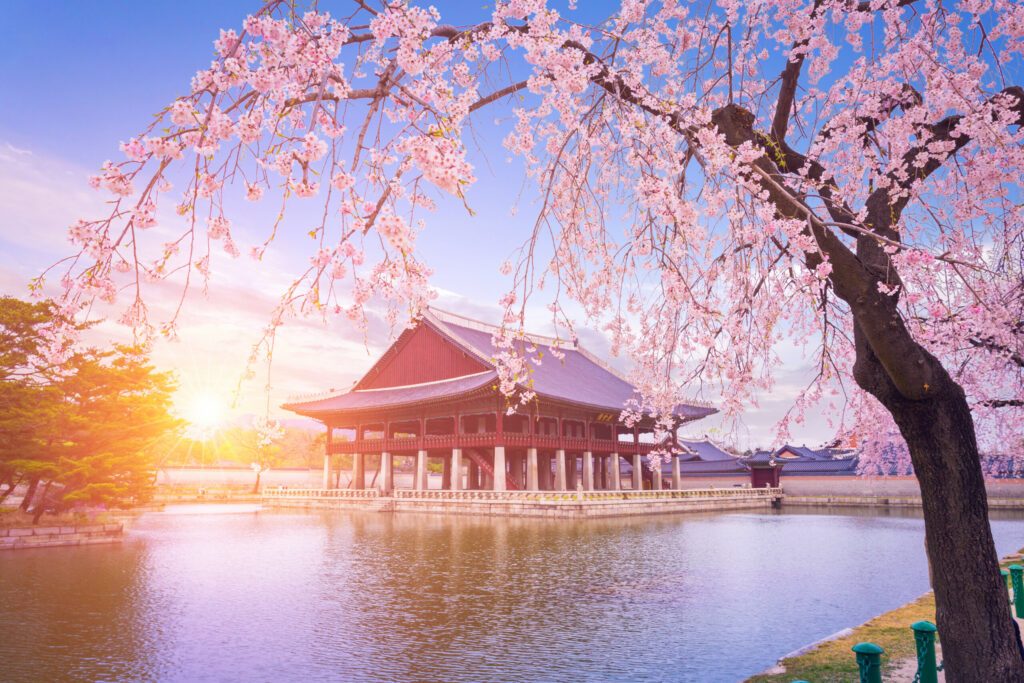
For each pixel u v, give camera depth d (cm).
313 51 314
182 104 288
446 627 1353
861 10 641
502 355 618
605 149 608
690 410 4334
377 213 349
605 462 7406
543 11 441
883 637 995
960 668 528
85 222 322
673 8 581
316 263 332
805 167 573
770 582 1905
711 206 526
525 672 1052
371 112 340
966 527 530
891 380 541
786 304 694
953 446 534
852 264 493
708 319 532
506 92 483
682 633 1301
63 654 1147
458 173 302
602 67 492
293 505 6319
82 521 3158
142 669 1066
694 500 5806
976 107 624
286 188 319
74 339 427
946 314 717
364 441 6325
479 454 5434
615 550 2652
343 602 1606
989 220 720
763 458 7344
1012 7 636
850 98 677
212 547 2750
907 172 629
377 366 6744
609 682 1000
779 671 838
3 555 2464
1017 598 1112
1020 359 791
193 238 336
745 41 625
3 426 2595
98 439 3053
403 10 340
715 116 546
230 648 1192
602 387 6638
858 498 6694
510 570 2119
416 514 5031
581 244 631
